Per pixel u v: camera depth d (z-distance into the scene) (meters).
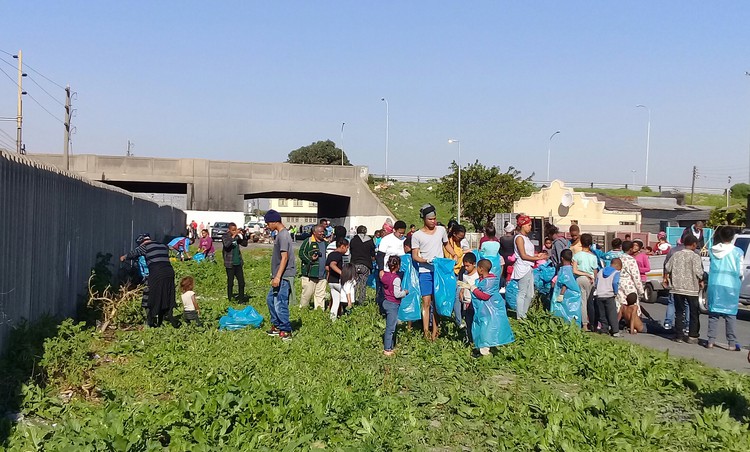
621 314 14.07
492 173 59.31
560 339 11.20
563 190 44.56
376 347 11.30
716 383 9.07
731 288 11.79
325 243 15.41
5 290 8.59
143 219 24.97
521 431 6.70
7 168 8.72
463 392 8.20
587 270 13.87
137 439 5.80
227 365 9.07
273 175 62.94
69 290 12.51
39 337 8.97
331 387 7.80
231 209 62.25
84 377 8.38
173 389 8.30
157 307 12.34
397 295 10.77
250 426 6.45
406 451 6.20
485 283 10.33
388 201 75.25
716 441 6.77
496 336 10.24
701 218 45.50
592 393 8.34
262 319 13.08
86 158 58.25
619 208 43.78
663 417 7.72
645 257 15.86
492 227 14.39
